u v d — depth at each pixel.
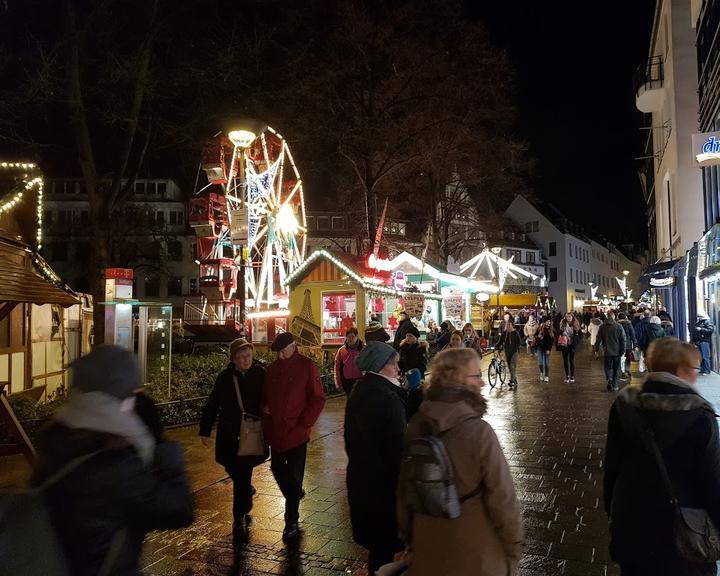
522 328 32.00
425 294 22.89
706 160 13.54
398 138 24.77
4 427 8.43
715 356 16.66
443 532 2.52
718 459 2.77
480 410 2.68
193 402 10.82
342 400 13.49
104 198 12.15
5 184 12.50
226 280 23.84
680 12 24.03
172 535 5.45
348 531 5.50
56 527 1.92
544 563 4.68
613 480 3.18
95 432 2.03
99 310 11.71
